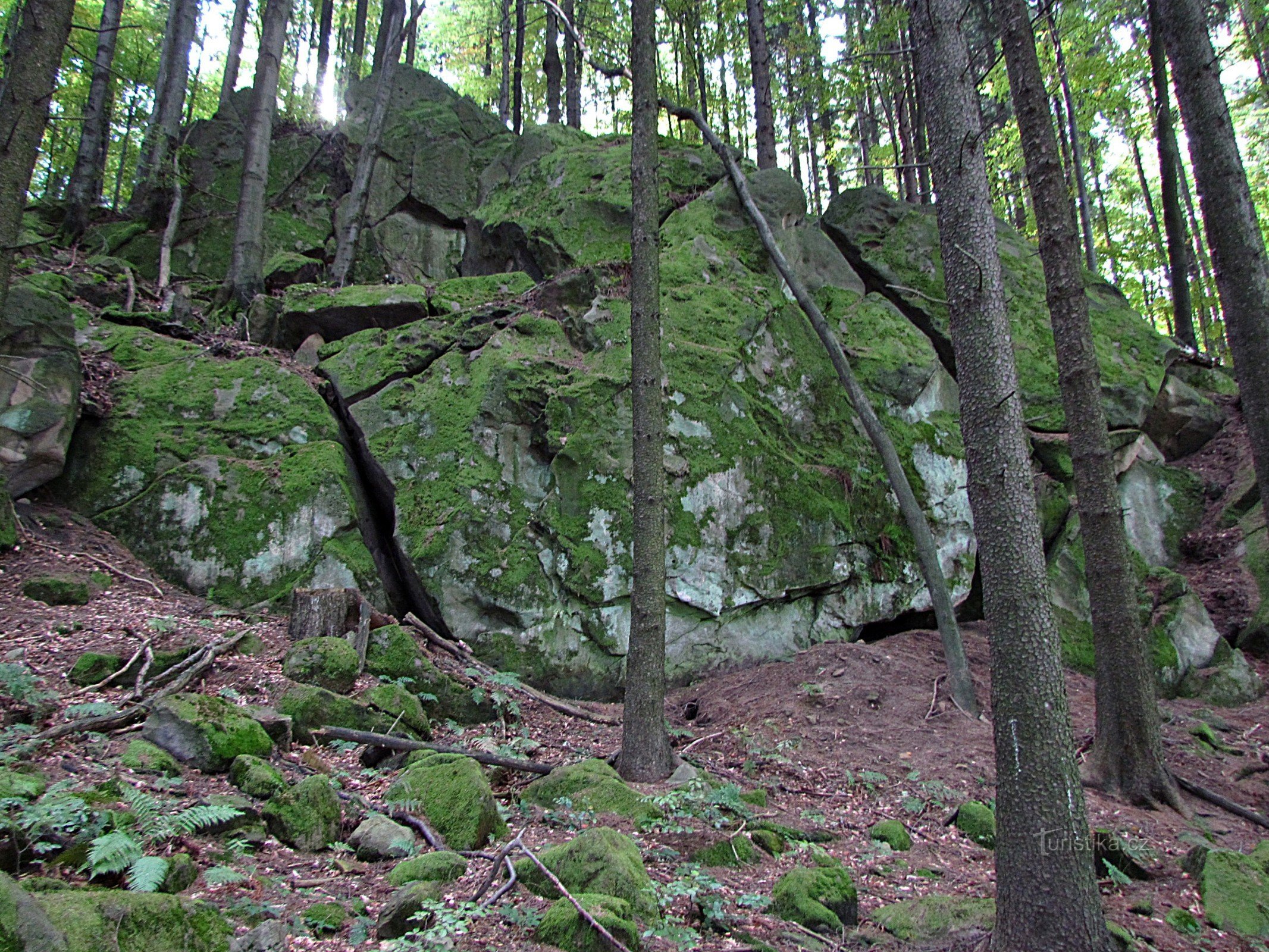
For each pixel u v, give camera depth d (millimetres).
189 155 15297
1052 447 12156
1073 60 15828
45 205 14203
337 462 9586
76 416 8859
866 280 14023
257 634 7531
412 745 6211
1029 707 4215
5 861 3443
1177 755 8031
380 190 15508
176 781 4707
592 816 5594
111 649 6480
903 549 11094
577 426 10148
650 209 7562
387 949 3385
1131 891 5570
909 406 12109
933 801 6832
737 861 5180
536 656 9070
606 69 9102
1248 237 6473
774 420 11266
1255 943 4938
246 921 3500
